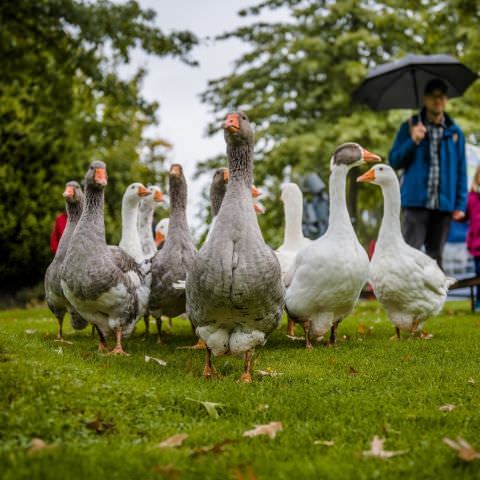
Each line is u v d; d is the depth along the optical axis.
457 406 1.67
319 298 2.61
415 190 3.72
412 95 4.95
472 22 7.73
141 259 3.11
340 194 2.67
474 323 3.52
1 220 6.55
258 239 1.91
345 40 8.33
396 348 2.61
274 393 1.80
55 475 1.16
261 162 8.95
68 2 5.79
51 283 2.85
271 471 1.23
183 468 1.25
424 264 2.83
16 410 1.47
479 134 8.75
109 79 6.60
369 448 1.37
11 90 6.95
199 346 2.74
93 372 1.86
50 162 7.04
